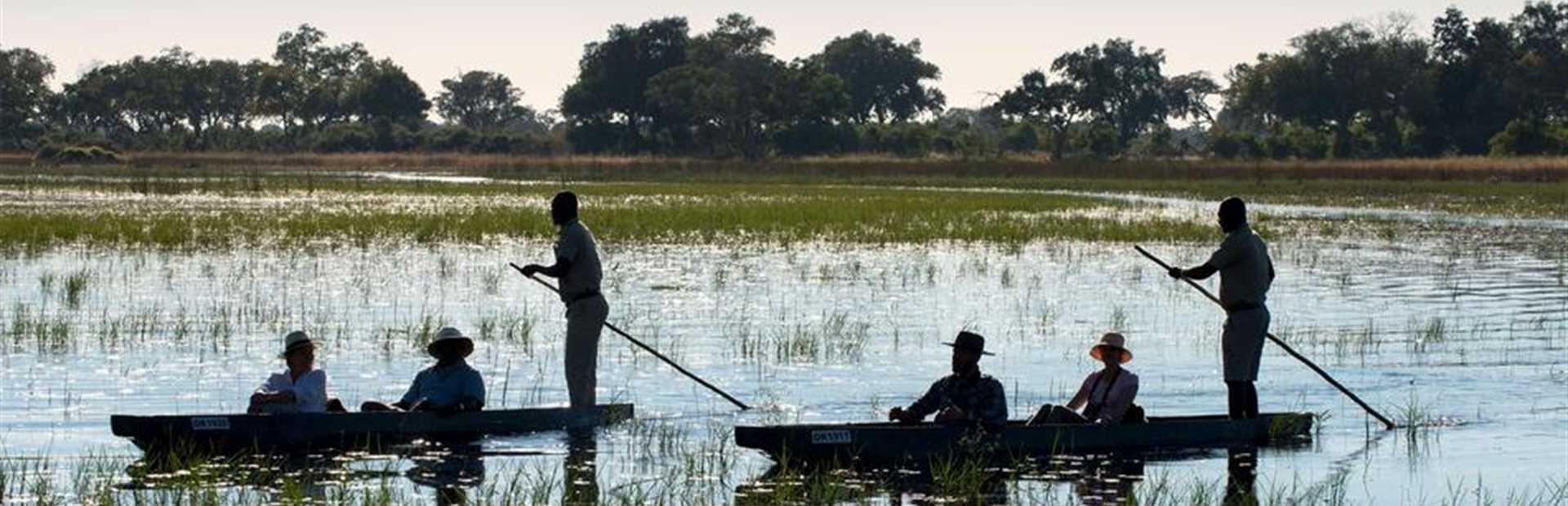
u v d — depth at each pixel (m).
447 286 36.34
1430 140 182.50
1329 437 20.05
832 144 182.12
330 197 81.12
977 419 18.62
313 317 30.59
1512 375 24.66
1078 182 113.81
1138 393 23.22
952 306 33.41
